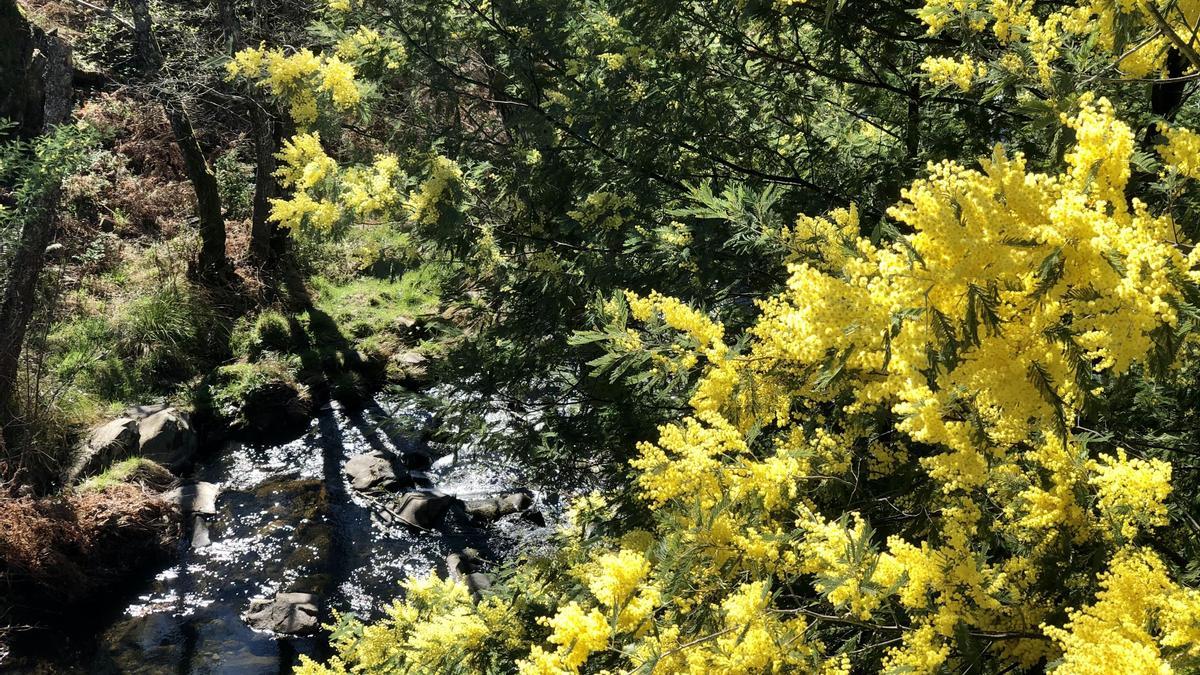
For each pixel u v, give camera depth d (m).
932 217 1.60
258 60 4.57
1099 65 2.60
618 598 2.31
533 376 6.84
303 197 4.38
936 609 2.34
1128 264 1.54
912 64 4.67
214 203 13.14
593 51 6.25
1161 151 2.03
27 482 9.19
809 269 1.90
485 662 4.02
